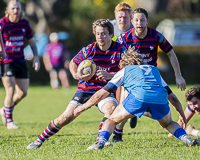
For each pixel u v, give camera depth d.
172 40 99.38
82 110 18.31
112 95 20.33
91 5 103.25
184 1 126.00
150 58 21.94
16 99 30.66
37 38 86.31
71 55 87.88
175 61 22.02
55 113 40.50
